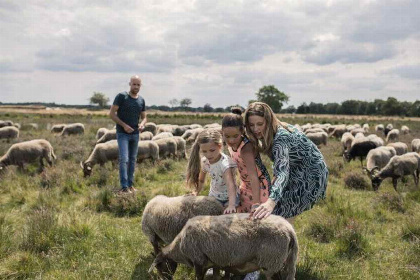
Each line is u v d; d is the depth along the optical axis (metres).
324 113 142.25
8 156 10.18
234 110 3.95
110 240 4.97
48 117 52.62
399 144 13.84
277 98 125.94
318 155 3.82
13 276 3.97
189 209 3.96
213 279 3.80
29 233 4.80
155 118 55.56
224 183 4.05
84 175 9.42
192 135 18.34
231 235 3.20
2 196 7.55
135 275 4.02
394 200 7.02
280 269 3.17
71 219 5.32
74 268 4.21
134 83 7.58
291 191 3.83
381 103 134.88
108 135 15.49
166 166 11.02
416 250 4.52
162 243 4.51
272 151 3.64
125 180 7.42
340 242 4.80
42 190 7.62
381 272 4.11
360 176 9.27
